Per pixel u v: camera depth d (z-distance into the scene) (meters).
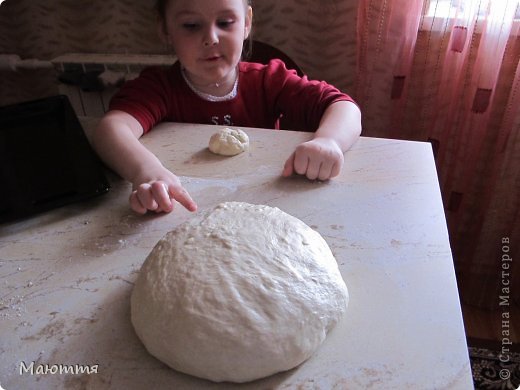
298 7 1.38
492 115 1.24
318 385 0.41
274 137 0.90
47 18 1.60
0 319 0.49
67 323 0.49
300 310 0.43
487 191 1.32
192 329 0.41
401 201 0.68
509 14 1.05
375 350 0.44
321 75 1.48
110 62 1.52
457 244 1.46
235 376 0.41
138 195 0.66
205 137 0.91
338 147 0.78
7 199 0.66
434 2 1.17
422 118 1.32
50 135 0.75
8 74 1.70
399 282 0.52
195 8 0.96
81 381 0.42
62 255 0.59
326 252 0.52
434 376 0.41
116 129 0.85
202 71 1.05
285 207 0.67
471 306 1.48
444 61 1.21
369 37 1.25
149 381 0.42
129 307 0.50
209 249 0.48
